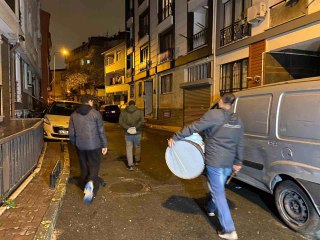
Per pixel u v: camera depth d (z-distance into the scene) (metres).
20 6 13.30
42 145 9.06
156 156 9.53
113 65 39.38
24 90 15.86
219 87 14.86
